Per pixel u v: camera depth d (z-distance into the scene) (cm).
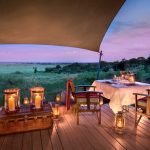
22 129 318
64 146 273
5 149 264
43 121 332
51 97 568
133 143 283
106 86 395
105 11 353
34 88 369
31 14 322
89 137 303
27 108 350
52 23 361
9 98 320
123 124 322
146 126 351
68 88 437
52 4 307
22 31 376
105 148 267
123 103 364
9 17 320
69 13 340
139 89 379
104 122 371
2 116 305
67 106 443
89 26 392
